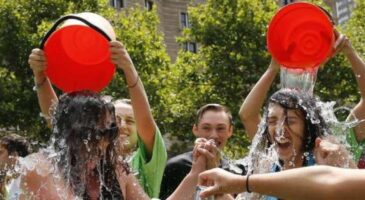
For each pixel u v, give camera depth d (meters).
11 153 7.10
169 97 28.86
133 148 5.46
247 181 2.74
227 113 6.11
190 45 45.94
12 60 24.78
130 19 28.83
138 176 5.00
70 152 3.84
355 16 31.81
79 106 3.87
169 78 29.02
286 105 4.59
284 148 4.62
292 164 4.60
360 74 5.34
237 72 28.78
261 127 4.98
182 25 47.53
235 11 29.11
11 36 24.69
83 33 4.62
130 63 4.67
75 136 3.83
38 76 4.81
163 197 5.96
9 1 24.92
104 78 4.75
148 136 4.90
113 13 27.88
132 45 27.53
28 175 3.73
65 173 3.80
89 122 3.85
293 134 4.56
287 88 4.86
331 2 40.84
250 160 4.97
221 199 3.78
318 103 4.71
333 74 27.66
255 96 5.53
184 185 4.11
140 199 4.12
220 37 29.12
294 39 4.98
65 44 4.64
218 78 28.92
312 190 2.55
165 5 47.03
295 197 2.60
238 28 28.84
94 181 3.88
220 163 5.13
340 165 3.96
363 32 30.33
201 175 2.91
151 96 27.14
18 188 3.90
